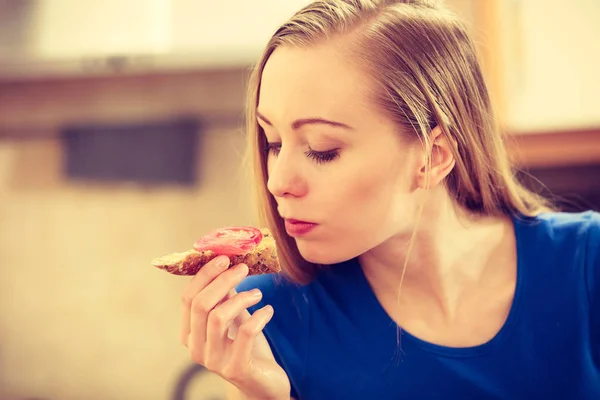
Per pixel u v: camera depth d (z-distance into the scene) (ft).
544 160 4.99
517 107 5.05
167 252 6.43
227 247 2.53
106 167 6.34
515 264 2.94
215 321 2.51
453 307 2.87
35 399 6.64
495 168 2.99
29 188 6.65
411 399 2.83
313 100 2.49
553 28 5.02
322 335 2.92
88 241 6.58
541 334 2.85
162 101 6.22
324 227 2.59
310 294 2.97
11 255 6.73
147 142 6.25
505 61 5.05
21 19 6.24
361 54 2.54
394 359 2.85
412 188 2.68
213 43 5.91
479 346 2.82
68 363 6.67
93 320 6.61
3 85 6.48
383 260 2.87
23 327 6.74
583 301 2.87
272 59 2.56
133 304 6.54
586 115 4.93
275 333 2.91
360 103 2.52
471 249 2.89
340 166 2.54
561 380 2.83
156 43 6.01
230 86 6.07
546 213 3.10
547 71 5.02
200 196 6.31
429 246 2.81
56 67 6.20
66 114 6.41
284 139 2.57
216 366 2.57
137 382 6.56
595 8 4.92
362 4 2.64
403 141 2.60
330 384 2.88
